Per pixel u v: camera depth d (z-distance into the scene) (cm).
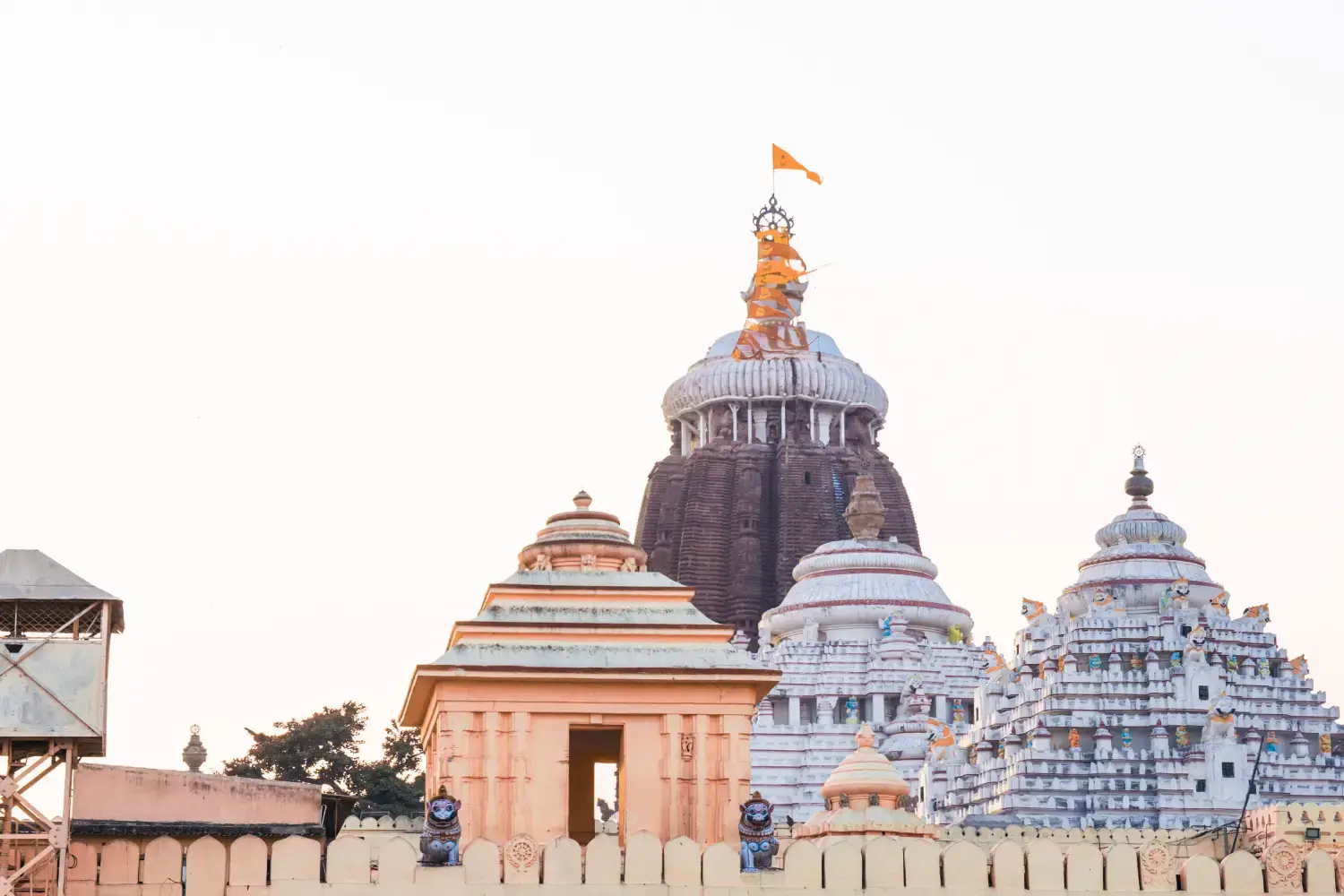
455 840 4612
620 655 5131
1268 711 11531
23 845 4519
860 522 15625
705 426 18238
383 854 4550
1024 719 11731
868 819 5647
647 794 5034
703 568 17112
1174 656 11662
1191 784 11156
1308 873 4784
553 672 5044
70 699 4438
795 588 15488
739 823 4897
